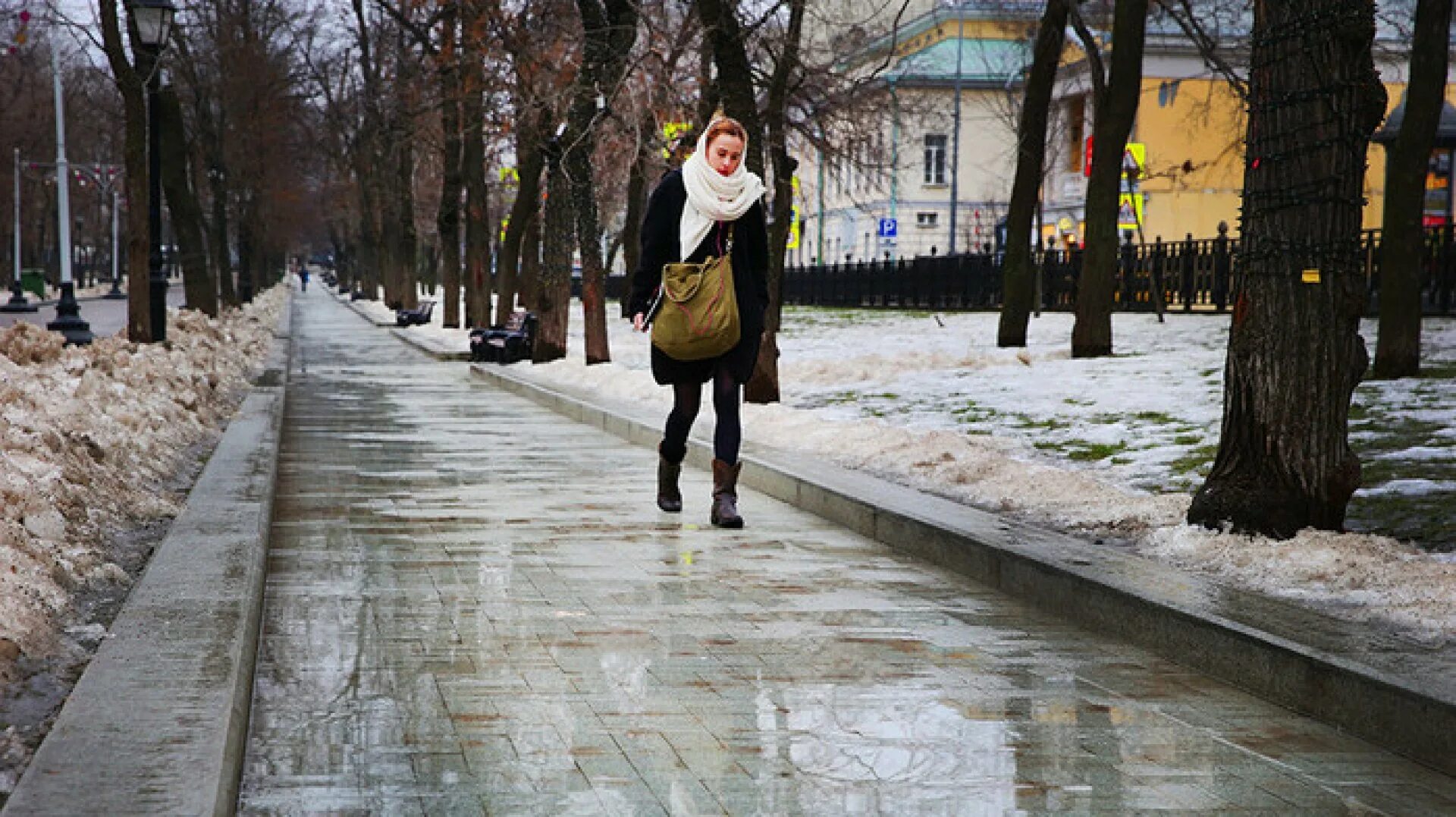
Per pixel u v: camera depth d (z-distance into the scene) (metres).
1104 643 5.70
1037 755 4.26
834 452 10.62
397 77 36.09
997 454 9.71
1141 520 7.27
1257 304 6.56
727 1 13.66
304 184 72.88
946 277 44.62
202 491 8.02
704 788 3.90
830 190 79.56
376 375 23.89
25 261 106.88
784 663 5.29
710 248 8.05
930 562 7.37
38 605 4.93
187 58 37.66
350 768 4.01
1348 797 3.93
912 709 4.72
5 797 3.30
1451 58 49.41
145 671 4.21
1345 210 6.48
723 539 7.99
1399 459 9.10
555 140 22.55
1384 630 5.05
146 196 17.78
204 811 3.04
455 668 5.13
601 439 13.45
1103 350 19.67
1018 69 63.72
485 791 3.85
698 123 18.83
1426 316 24.02
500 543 7.73
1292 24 6.49
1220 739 4.45
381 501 9.26
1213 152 58.75
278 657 5.24
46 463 6.68
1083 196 61.09
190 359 17.48
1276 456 6.49
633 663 5.25
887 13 39.69
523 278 33.34
